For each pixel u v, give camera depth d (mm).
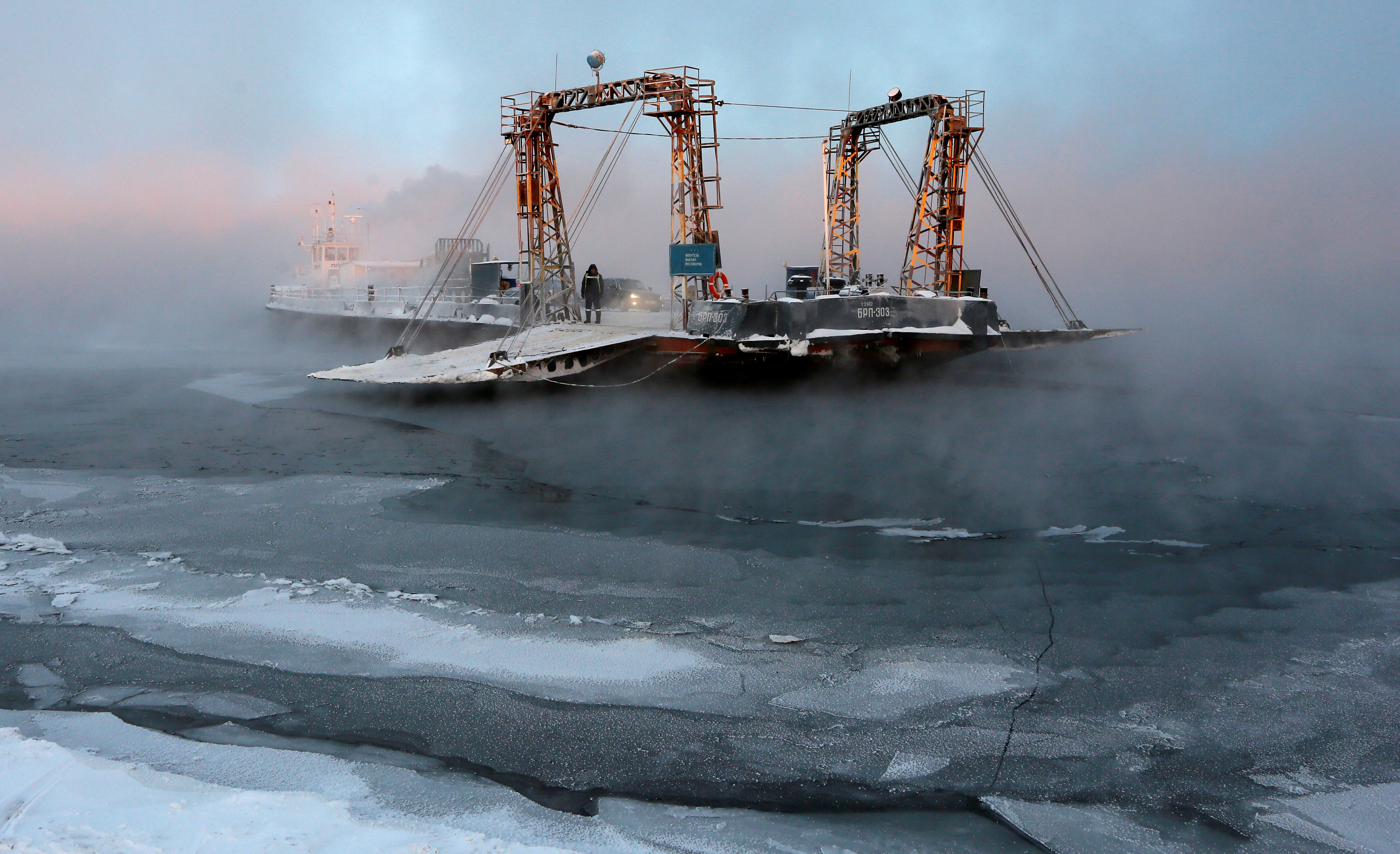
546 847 3350
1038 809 3852
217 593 6301
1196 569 6945
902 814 3814
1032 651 5422
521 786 3973
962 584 6609
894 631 5707
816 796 3930
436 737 4375
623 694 4844
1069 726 4539
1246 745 4363
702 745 4336
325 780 3945
